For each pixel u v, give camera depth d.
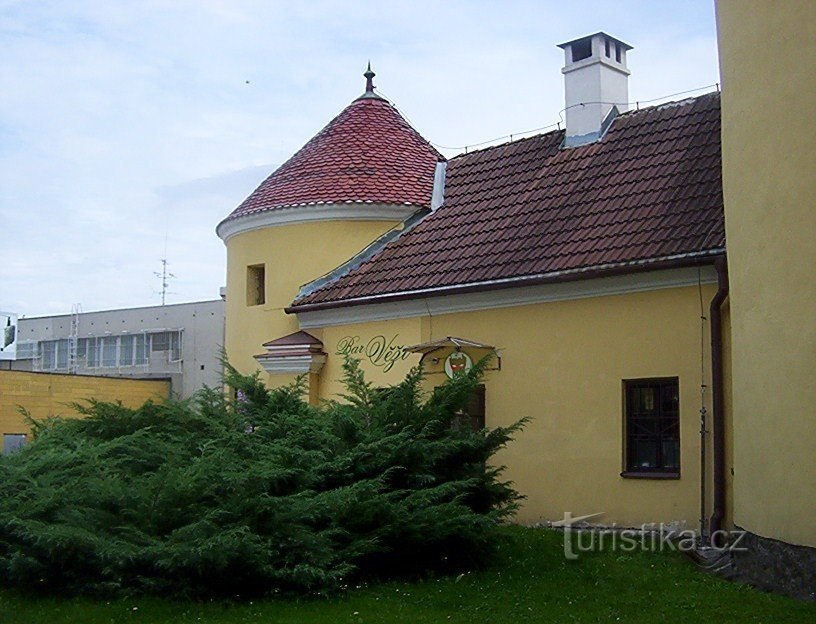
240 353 21.94
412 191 21.05
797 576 10.44
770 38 11.20
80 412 13.74
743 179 11.79
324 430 11.96
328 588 10.41
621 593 10.77
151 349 47.31
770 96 11.14
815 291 10.28
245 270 22.08
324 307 19.12
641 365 15.01
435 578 11.55
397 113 23.84
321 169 21.70
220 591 10.20
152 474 10.90
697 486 14.24
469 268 17.38
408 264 18.72
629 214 16.25
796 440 10.51
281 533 10.47
